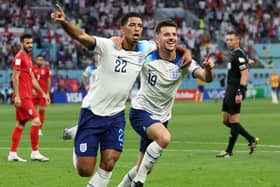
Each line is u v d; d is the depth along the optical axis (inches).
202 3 5310.0
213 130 1945.1
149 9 5152.6
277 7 5492.1
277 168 1083.9
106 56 756.0
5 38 4397.1
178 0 5270.7
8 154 1307.8
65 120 2432.3
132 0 5162.4
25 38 1198.9
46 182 935.0
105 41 753.0
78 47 4421.8
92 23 4889.3
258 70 4758.9
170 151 1366.9
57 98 4045.3
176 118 2497.5
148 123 832.9
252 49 4972.9
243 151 1369.3
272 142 1588.3
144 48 782.5
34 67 1766.7
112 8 5059.1
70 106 3577.8
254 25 5285.4
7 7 4665.4
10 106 3577.8
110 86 761.6
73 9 4948.3
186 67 832.3
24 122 1197.7
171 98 864.3
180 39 4894.2
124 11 5083.7
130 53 765.9
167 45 823.1
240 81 1243.8
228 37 1259.2
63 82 4097.0
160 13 5172.2
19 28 4517.7
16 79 1190.9
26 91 1188.5
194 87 4414.4
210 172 1027.3
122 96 770.8
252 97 4648.1
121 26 764.6
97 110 764.0
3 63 4158.5
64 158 1234.0
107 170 770.2
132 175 831.7
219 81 4544.8
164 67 839.7
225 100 1258.6
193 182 932.6
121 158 1229.7
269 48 4982.8
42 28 4557.1
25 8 4714.6
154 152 798.5
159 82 842.8
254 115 2677.2
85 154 761.0
